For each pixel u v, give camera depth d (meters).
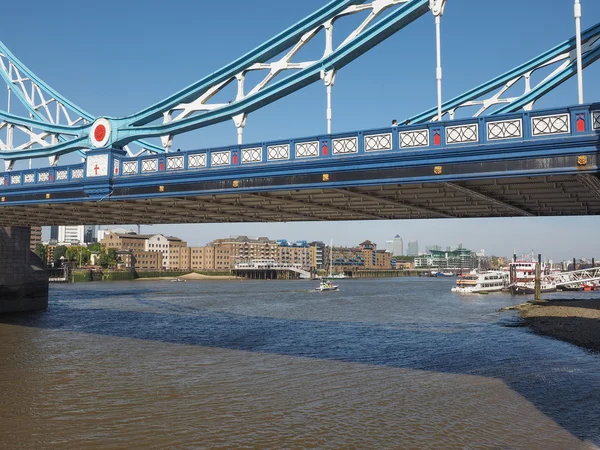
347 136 20.86
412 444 16.73
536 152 17.20
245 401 21.58
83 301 76.25
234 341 37.31
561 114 17.00
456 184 19.84
